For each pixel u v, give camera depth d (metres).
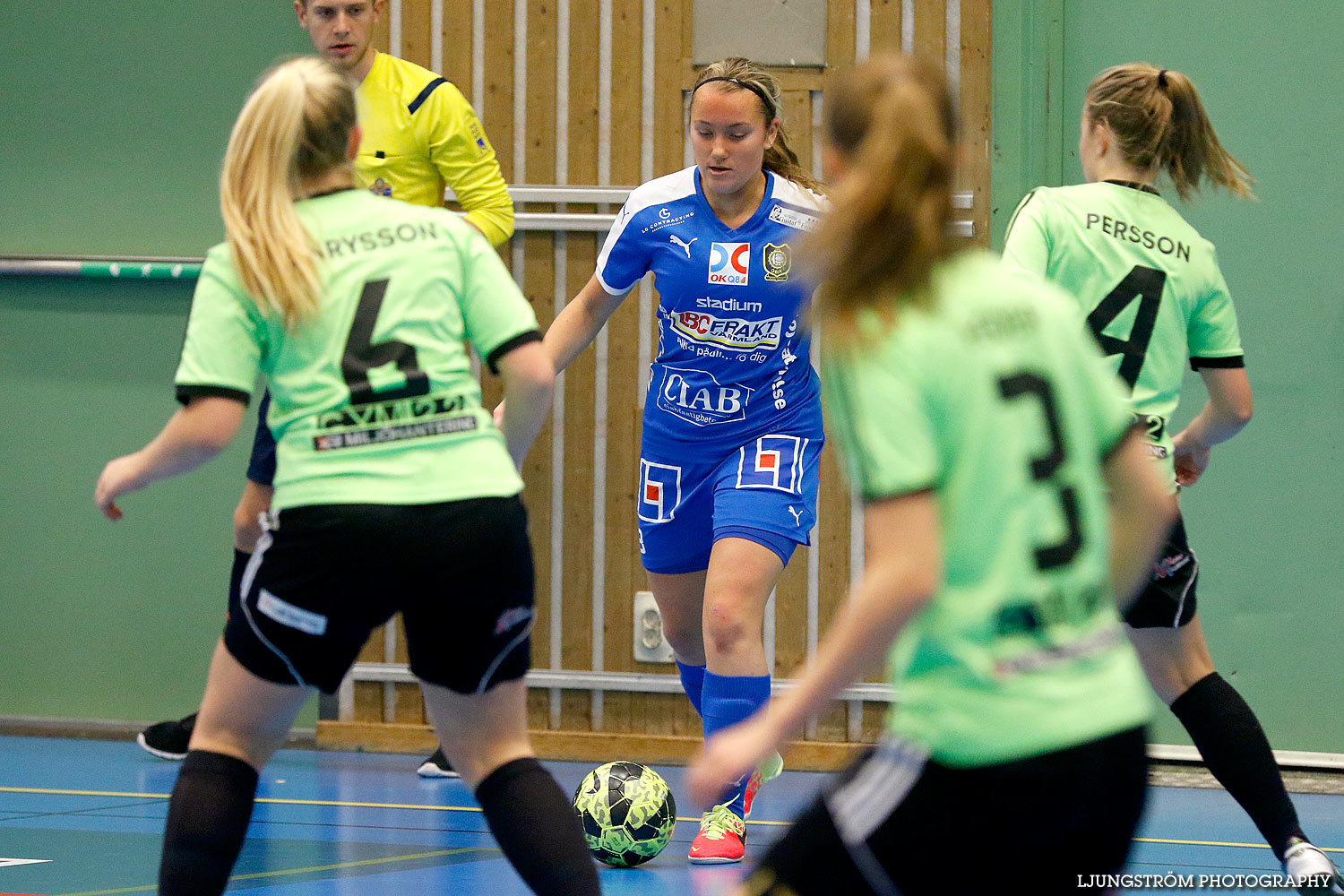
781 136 11.66
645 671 16.73
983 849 4.76
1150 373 9.52
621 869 10.99
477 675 6.95
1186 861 11.43
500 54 16.83
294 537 6.64
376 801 13.76
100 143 17.67
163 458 6.79
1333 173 15.62
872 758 5.02
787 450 11.42
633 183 16.72
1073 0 16.02
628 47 16.64
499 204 14.31
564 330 12.02
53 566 17.86
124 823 12.40
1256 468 15.83
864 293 4.87
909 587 4.55
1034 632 4.80
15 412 17.88
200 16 17.41
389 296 6.94
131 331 17.64
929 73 5.11
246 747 7.01
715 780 4.75
